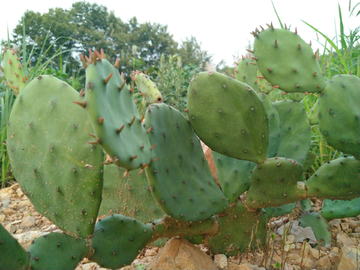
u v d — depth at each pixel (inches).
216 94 18.5
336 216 23.2
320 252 22.1
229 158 21.3
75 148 14.8
